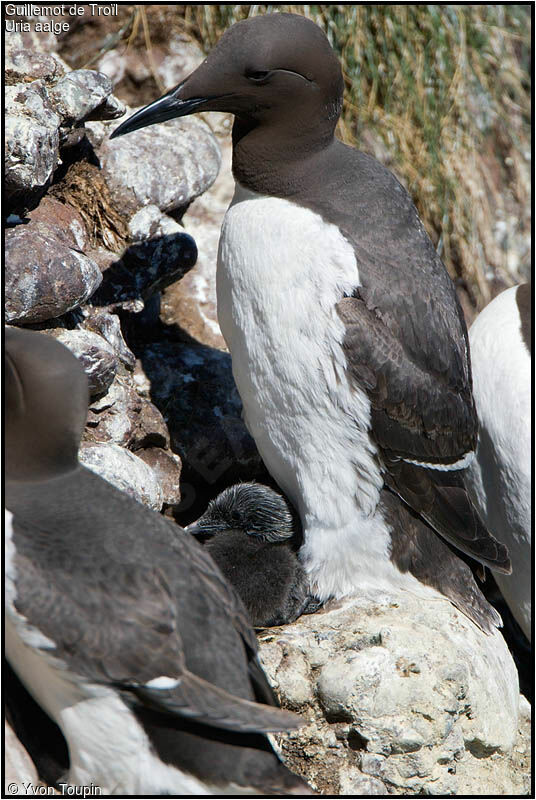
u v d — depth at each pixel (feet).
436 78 52.34
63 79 34.65
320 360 30.12
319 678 29.40
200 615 22.07
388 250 31.37
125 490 32.45
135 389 36.91
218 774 21.22
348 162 32.42
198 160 40.29
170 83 47.60
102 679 20.61
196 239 45.32
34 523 21.75
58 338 31.89
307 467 31.63
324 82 31.01
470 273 52.95
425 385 31.50
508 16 54.39
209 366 39.86
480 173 53.98
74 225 35.76
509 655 33.73
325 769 29.43
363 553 32.01
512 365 36.60
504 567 33.04
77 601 20.81
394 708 29.04
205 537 33.76
